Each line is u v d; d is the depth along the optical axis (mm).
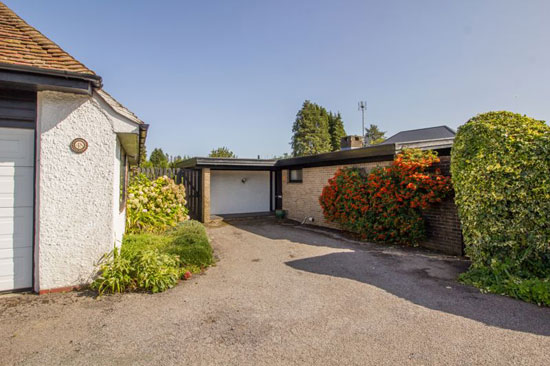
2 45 3762
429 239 7570
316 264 5988
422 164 7215
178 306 3811
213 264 5961
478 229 4977
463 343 2936
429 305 3896
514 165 4574
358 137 14203
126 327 3223
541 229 4367
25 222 4094
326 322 3406
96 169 4301
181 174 12461
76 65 3916
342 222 9703
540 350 2795
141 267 4426
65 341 2918
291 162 12391
